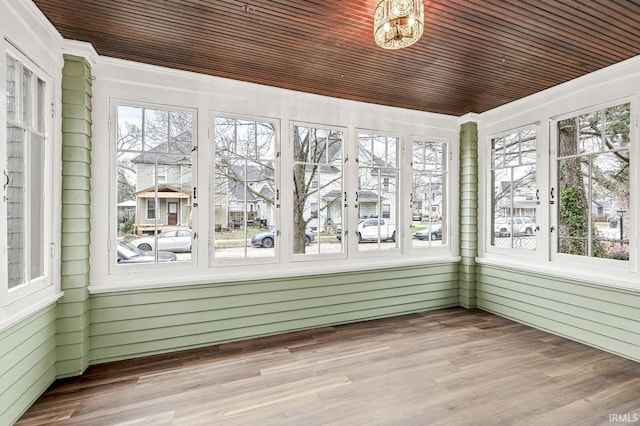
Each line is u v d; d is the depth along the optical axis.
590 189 3.18
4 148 1.86
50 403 2.21
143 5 2.06
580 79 3.17
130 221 2.93
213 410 2.14
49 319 2.39
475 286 4.39
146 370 2.67
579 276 3.17
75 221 2.56
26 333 2.11
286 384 2.46
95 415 2.09
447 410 2.13
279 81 3.28
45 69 2.28
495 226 4.19
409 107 4.08
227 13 2.15
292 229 3.55
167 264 3.03
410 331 3.54
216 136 3.23
